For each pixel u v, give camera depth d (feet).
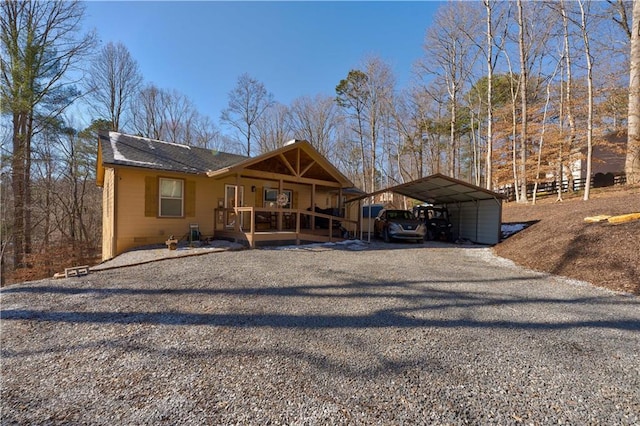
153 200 33.47
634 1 43.06
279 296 15.37
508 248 30.78
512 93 68.28
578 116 57.52
